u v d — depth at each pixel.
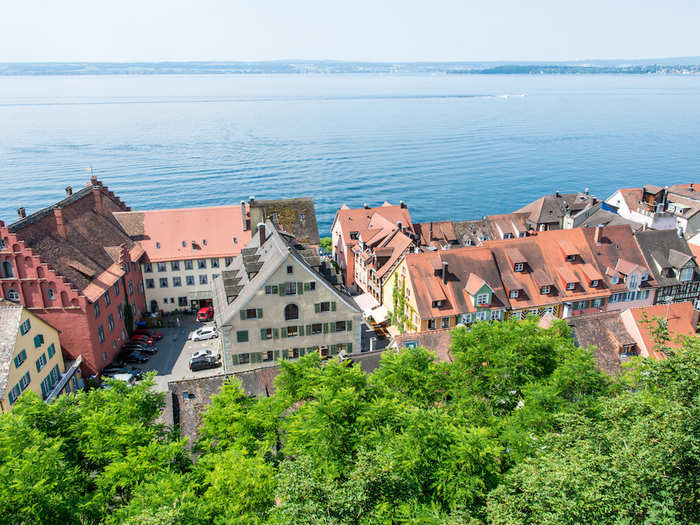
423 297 70.44
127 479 30.81
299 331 63.53
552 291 75.62
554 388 35.94
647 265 80.62
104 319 67.50
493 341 40.41
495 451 29.59
